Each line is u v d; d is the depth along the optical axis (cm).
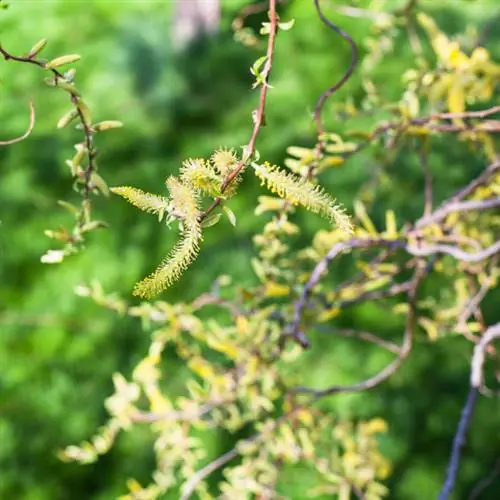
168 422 243
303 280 238
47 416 748
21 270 784
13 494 735
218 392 241
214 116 799
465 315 255
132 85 807
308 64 760
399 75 663
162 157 791
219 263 741
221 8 795
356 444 255
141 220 783
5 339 757
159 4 879
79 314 762
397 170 624
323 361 720
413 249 216
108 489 728
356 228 224
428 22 243
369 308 722
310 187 105
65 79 159
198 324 239
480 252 218
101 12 861
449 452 730
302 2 768
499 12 634
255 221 743
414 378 724
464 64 228
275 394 246
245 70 803
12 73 809
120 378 243
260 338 233
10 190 786
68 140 797
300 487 599
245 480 241
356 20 759
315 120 205
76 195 797
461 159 639
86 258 776
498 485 723
